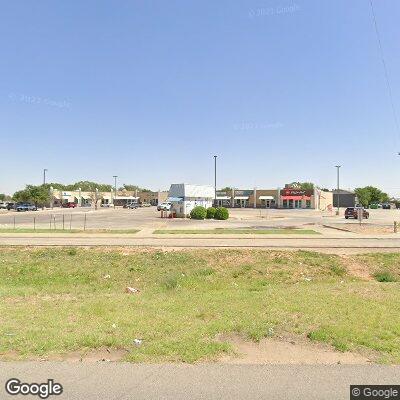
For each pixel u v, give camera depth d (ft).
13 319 23.15
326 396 13.69
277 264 55.93
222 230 97.25
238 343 19.44
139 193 428.15
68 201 357.20
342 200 363.15
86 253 61.16
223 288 40.83
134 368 15.89
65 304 27.91
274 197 328.29
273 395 13.71
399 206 386.11
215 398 13.48
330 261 57.52
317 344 19.29
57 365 16.16
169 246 67.00
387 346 18.70
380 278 51.24
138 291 39.11
